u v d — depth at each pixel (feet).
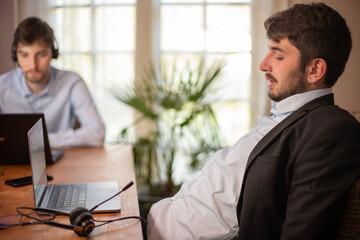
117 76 11.03
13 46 7.12
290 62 3.74
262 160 3.59
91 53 11.00
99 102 11.10
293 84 3.77
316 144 3.27
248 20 10.57
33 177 3.76
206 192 3.98
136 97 9.05
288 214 3.28
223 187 3.92
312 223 3.12
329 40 3.61
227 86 10.70
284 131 3.62
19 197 4.33
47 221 3.56
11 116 5.55
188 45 10.80
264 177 3.51
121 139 9.35
